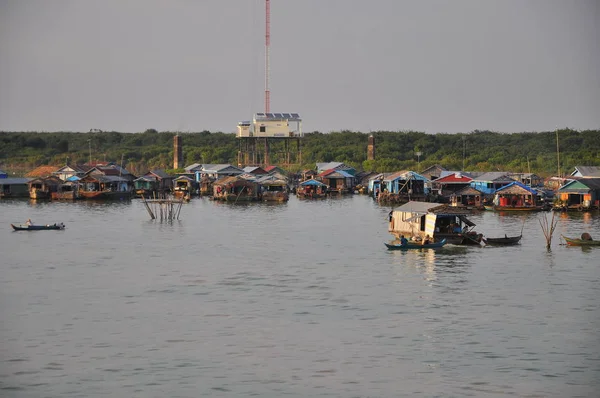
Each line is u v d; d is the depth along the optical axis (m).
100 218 162.25
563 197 182.00
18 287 87.94
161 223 152.62
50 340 67.88
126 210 182.88
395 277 92.25
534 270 96.00
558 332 69.50
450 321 72.94
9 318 74.62
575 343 66.56
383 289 85.88
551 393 56.69
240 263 102.94
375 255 108.56
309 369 61.09
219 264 102.25
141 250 114.69
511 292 84.12
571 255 107.06
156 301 81.12
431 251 111.31
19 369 61.12
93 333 69.81
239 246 118.75
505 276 92.44
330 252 111.81
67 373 60.41
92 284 89.56
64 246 118.62
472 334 69.06
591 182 179.12
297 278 92.31
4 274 95.50
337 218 163.25
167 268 99.56
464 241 116.75
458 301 80.31
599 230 136.38
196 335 69.12
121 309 77.88
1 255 109.69
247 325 72.06
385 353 64.44
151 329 70.94
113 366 61.78
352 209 187.75
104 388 57.69
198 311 77.00
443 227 117.81
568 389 57.31
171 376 59.78
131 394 56.66
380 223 152.12
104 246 118.75
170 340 67.75
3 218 161.38
